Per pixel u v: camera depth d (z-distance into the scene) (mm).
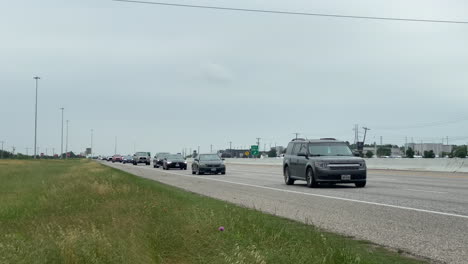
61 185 19469
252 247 6605
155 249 6656
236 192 19094
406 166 42906
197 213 9633
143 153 82500
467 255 7191
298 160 22703
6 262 5570
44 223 9203
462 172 36000
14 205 13086
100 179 21656
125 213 9953
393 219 10914
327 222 10570
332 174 20641
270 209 13078
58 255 5883
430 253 7348
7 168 45750
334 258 6383
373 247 7832
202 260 6254
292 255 6289
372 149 125062
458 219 10734
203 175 36250
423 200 14969
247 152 117938
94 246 6145
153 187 18703
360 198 15906
